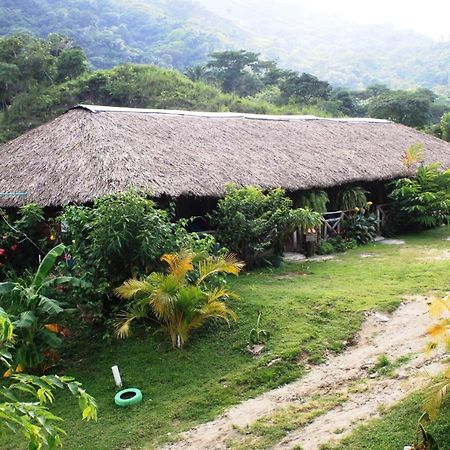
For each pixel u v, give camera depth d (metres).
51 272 9.26
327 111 39.81
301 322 7.21
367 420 4.84
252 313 7.55
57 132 12.67
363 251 12.29
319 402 5.35
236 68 47.81
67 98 35.44
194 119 14.38
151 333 7.27
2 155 13.35
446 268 9.73
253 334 6.89
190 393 5.87
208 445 4.88
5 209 11.12
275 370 6.10
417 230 14.91
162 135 12.34
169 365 6.49
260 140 13.95
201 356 6.62
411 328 6.87
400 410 4.83
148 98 36.56
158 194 9.57
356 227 13.25
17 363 6.27
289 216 10.48
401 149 16.77
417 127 33.31
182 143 12.17
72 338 7.36
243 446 4.77
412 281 8.98
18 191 10.81
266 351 6.54
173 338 6.84
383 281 9.10
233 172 11.38
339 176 13.12
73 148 11.29
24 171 11.58
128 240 7.18
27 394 6.21
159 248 7.41
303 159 13.33
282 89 43.00
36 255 10.06
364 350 6.42
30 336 6.35
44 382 3.50
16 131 32.31
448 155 18.05
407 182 14.40
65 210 8.02
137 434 5.22
